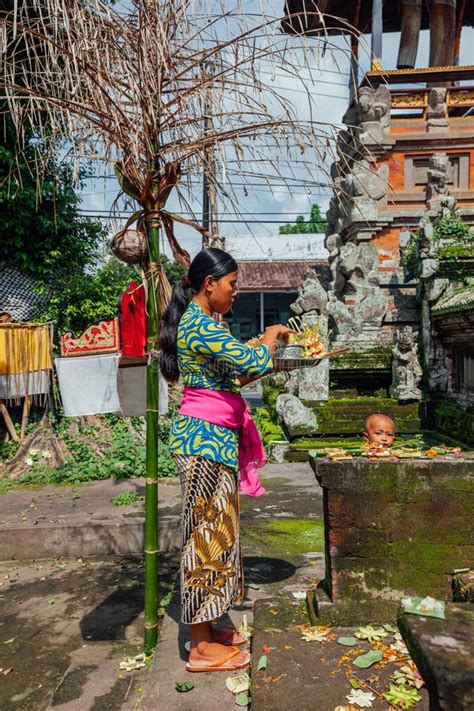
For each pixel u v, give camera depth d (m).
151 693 2.30
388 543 2.53
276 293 25.19
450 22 12.15
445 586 2.51
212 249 2.54
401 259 9.93
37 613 3.60
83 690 2.69
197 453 2.43
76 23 2.48
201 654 2.48
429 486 2.50
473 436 6.63
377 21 10.57
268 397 10.99
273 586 3.39
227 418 2.48
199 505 2.42
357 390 9.02
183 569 2.45
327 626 2.54
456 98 10.64
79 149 2.73
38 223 9.80
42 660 3.03
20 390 7.96
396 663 2.22
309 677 2.15
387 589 2.54
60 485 6.18
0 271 9.99
